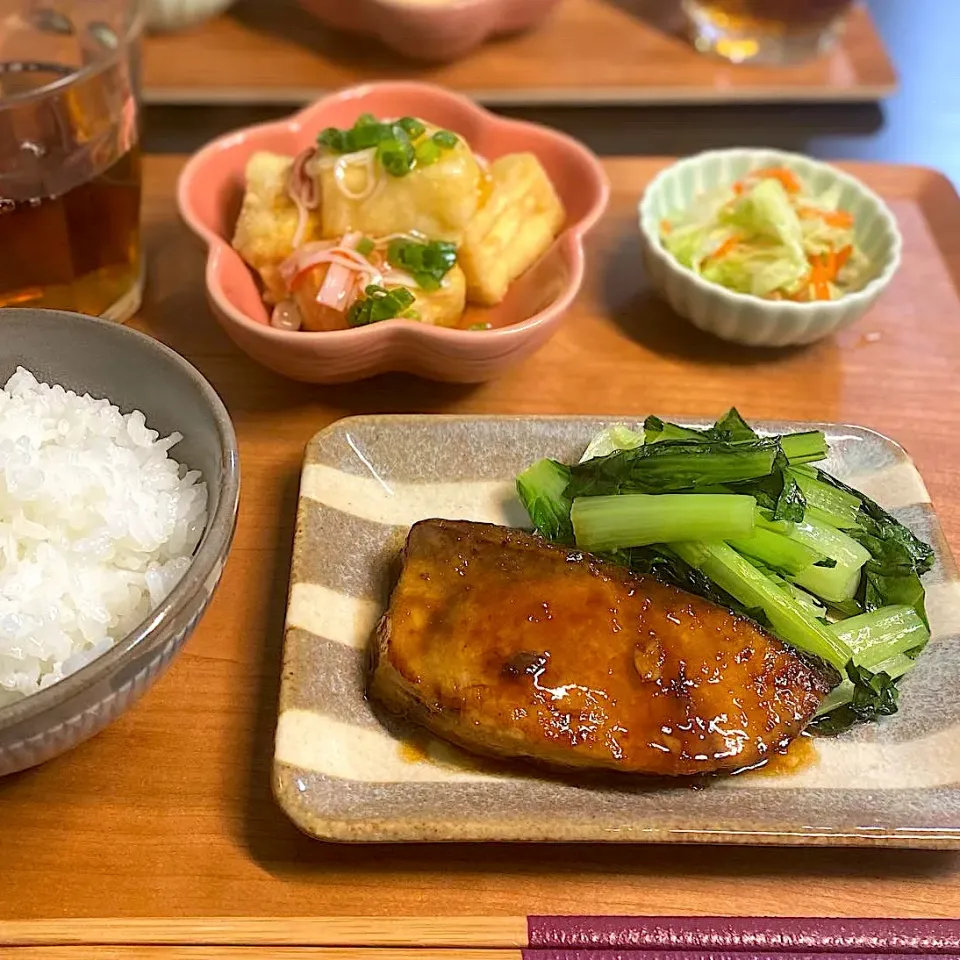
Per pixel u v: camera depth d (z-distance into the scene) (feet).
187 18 1.83
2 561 0.85
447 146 1.19
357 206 1.19
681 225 1.40
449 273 1.18
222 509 0.82
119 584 0.87
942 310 1.39
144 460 0.94
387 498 1.09
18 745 0.73
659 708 0.88
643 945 0.81
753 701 0.90
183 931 0.80
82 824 0.86
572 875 0.85
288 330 1.17
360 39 1.87
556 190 1.36
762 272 1.30
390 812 0.82
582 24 1.96
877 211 1.36
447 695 0.87
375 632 0.94
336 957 0.80
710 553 1.00
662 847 0.87
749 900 0.84
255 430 1.19
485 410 1.23
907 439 1.22
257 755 0.91
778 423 1.15
